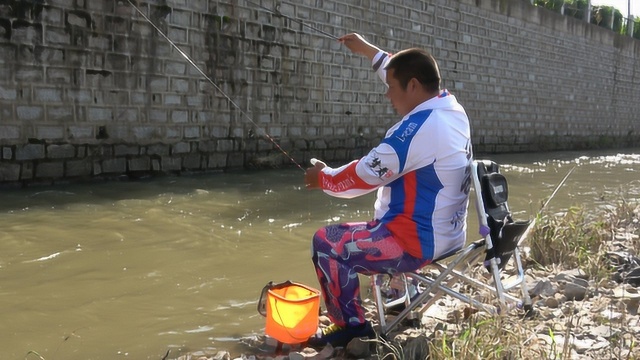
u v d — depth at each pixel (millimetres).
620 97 25609
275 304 3184
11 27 7855
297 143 12391
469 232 6438
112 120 9102
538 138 20969
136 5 9242
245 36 11070
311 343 3248
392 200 3059
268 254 5281
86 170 8844
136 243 5465
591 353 2865
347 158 13695
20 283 4258
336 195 3125
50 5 8211
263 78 11531
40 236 5574
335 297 3137
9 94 7914
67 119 8539
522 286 3506
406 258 3039
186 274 4613
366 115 14086
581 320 3373
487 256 3111
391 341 3156
